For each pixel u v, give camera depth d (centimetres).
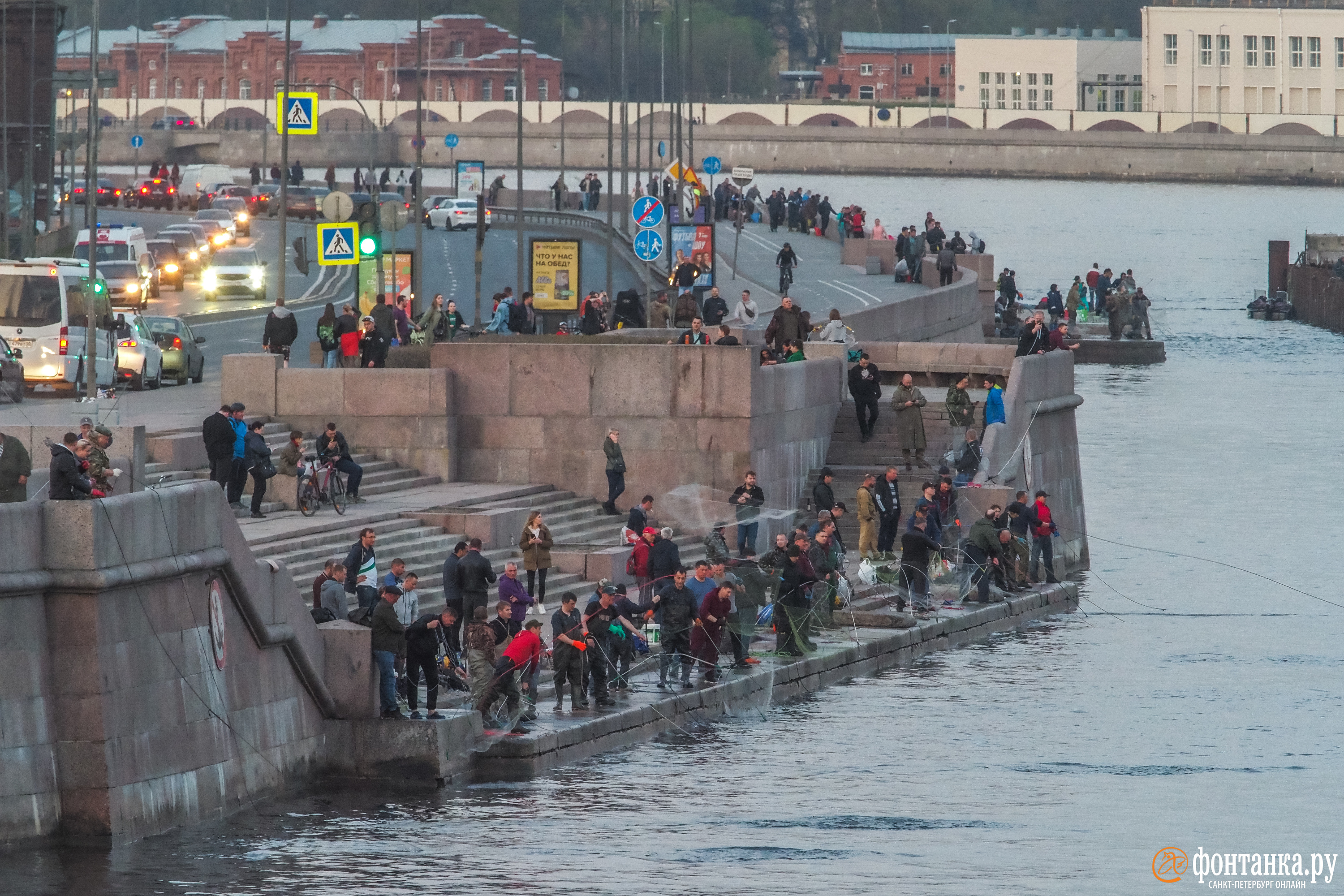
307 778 10694
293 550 13388
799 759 11800
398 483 16262
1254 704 14100
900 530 17850
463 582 12019
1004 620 16912
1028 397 19775
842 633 15088
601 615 12081
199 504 9875
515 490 16488
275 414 16800
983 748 12400
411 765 10769
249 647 10288
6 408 16300
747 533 16050
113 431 12338
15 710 9006
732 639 13462
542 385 17000
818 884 9188
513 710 11350
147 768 9456
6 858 8938
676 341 18725
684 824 10200
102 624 9200
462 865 9294
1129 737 12900
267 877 8956
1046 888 9300
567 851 9594
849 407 19262
